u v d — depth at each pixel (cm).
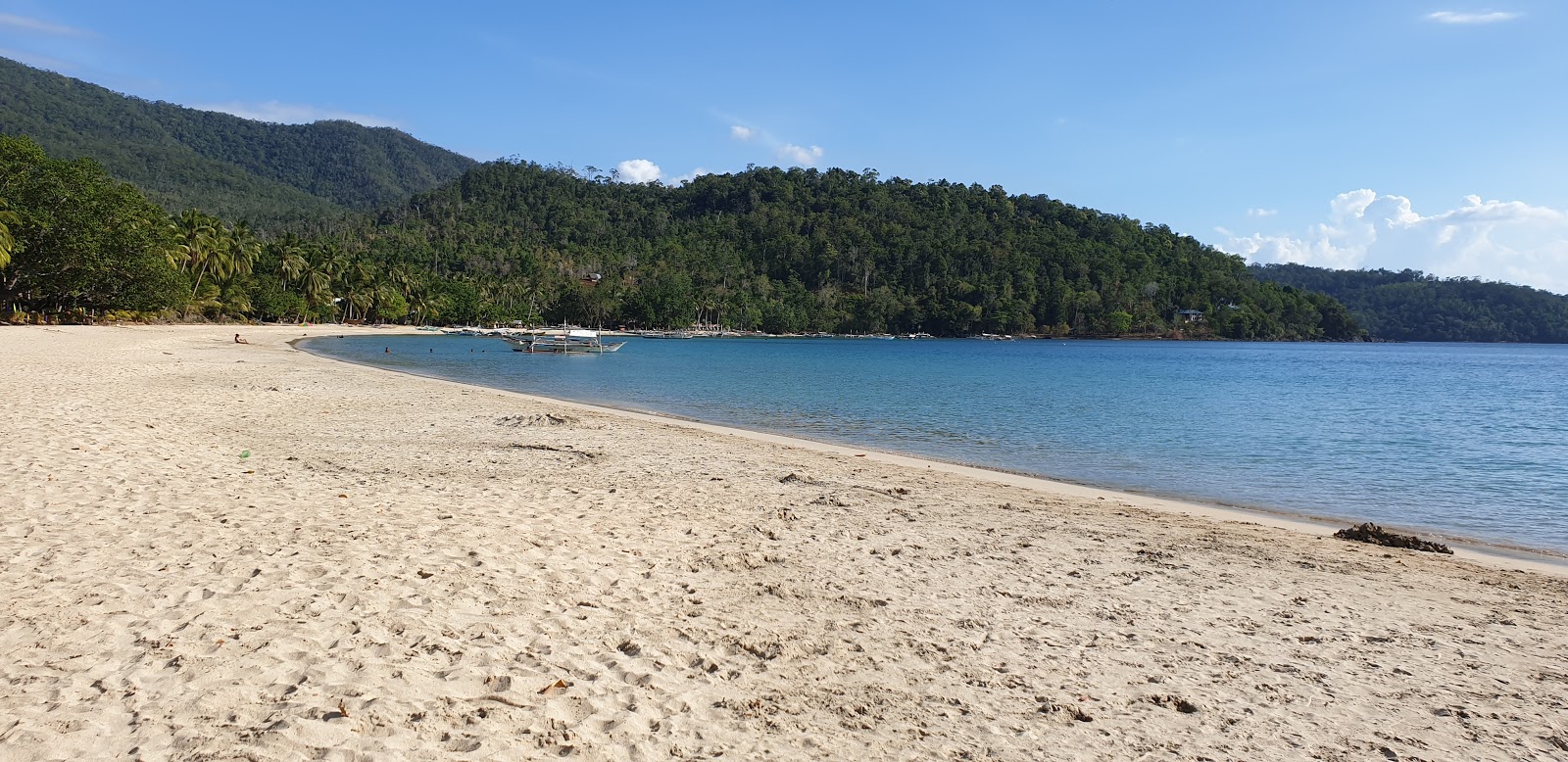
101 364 2988
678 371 5378
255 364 3678
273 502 971
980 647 640
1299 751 494
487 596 678
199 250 8244
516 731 460
